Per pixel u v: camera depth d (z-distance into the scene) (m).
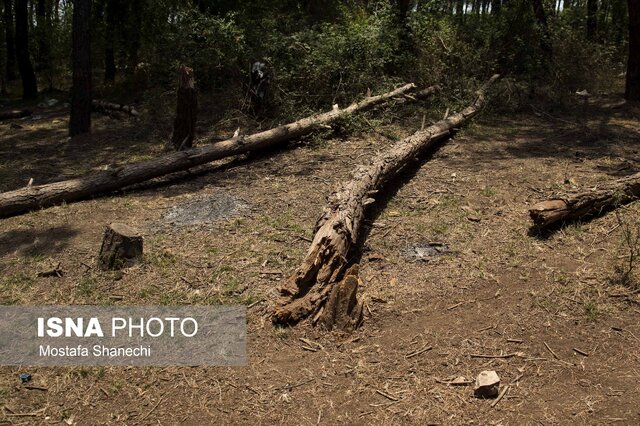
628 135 8.91
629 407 3.22
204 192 6.95
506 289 4.41
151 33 13.79
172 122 10.88
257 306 4.33
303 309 4.09
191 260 5.05
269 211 6.14
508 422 3.17
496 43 12.43
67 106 15.01
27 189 6.63
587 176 6.89
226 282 4.67
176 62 11.28
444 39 12.45
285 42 10.96
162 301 4.45
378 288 4.51
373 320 4.12
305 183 7.09
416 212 5.96
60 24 18.31
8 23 20.83
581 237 5.16
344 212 4.89
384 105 10.42
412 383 3.50
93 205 6.68
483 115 10.56
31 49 18.17
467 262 4.83
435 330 3.97
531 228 5.41
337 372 3.62
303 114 10.09
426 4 12.73
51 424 3.31
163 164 7.40
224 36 11.05
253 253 5.12
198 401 3.44
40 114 13.96
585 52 12.95
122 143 9.96
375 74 11.14
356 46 10.93
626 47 15.16
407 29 12.37
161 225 5.90
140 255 5.10
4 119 13.53
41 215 6.43
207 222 5.90
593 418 3.16
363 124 9.65
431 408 3.29
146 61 14.55
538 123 10.12
